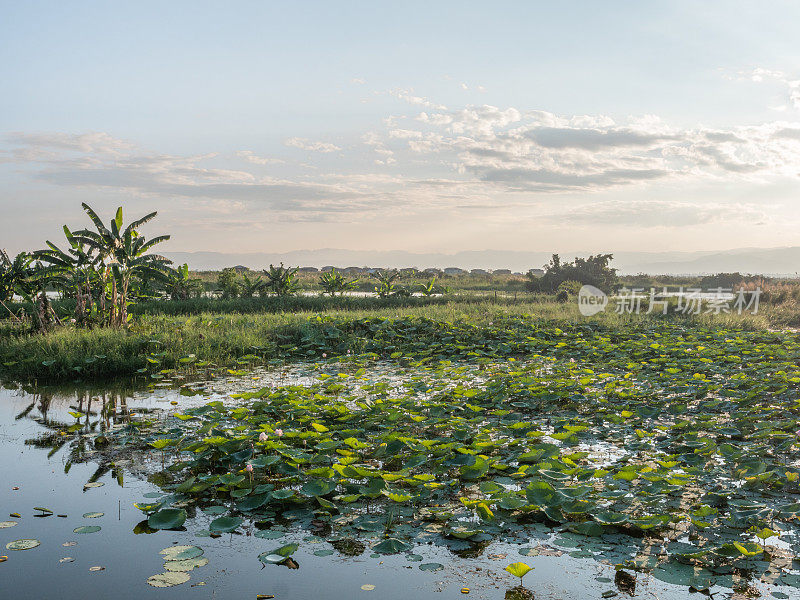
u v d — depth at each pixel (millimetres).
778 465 6191
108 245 15805
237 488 5699
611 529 4828
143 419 8625
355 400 9500
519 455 6352
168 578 4043
